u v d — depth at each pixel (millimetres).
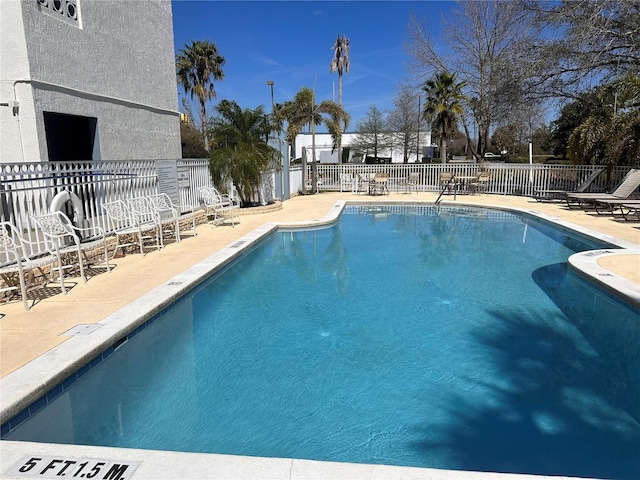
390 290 6512
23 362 3453
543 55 15227
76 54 8875
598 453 2885
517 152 42156
